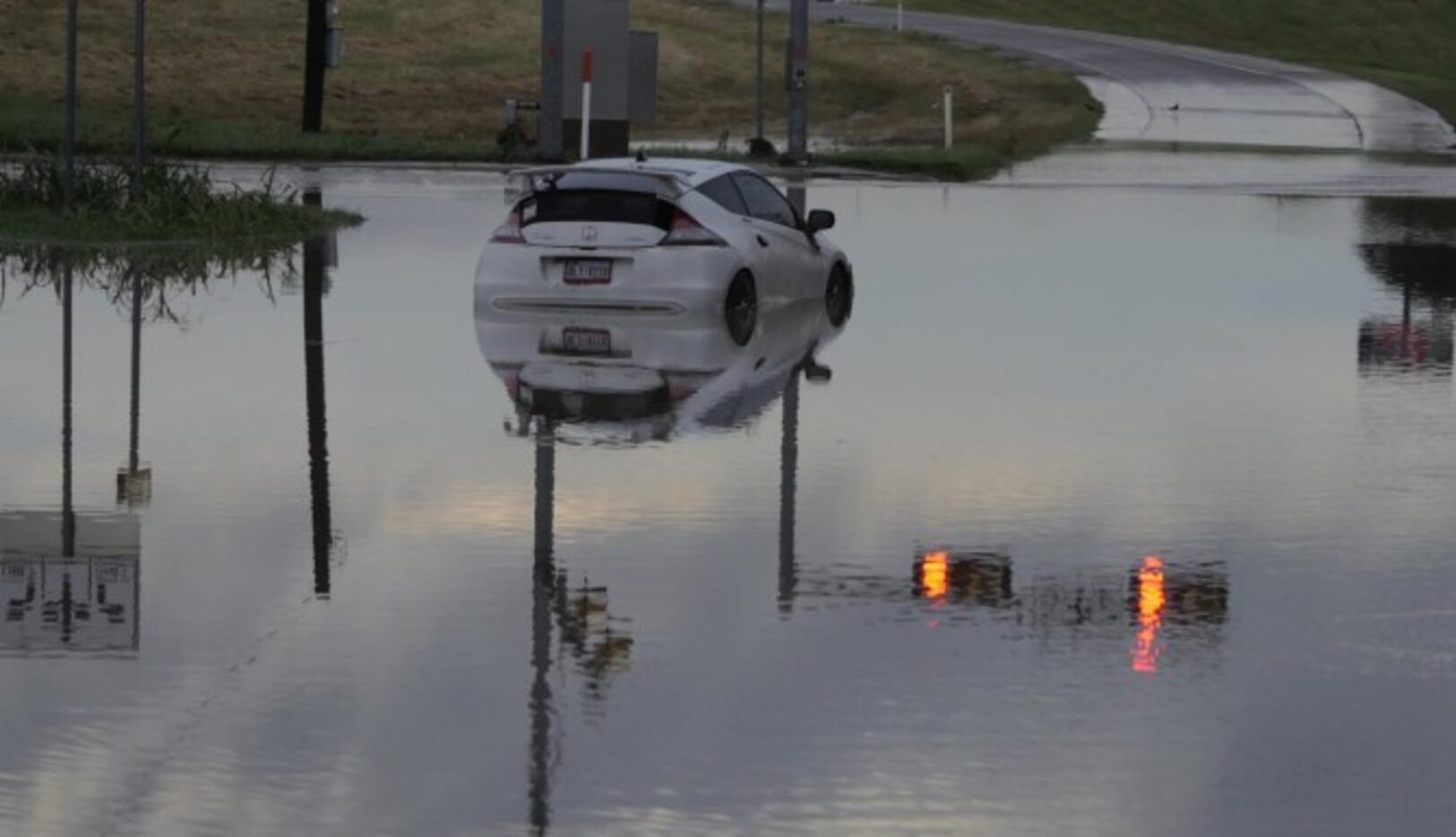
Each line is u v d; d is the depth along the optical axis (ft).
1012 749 54.65
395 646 63.93
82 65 552.00
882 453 95.66
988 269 177.99
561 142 306.14
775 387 115.24
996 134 424.05
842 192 269.85
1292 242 202.28
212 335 132.36
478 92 569.64
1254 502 86.02
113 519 81.25
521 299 147.13
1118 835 48.70
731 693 59.41
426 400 109.50
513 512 82.84
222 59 578.25
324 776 52.42
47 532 78.74
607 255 145.59
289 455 94.07
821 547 77.25
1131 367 123.54
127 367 119.24
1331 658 63.46
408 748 54.44
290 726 56.29
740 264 146.41
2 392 110.22
